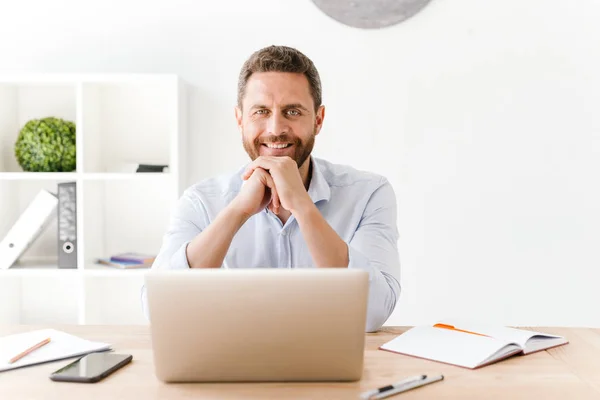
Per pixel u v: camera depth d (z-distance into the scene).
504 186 2.51
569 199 2.51
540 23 2.48
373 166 2.52
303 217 1.36
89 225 2.35
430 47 2.49
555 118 2.50
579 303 2.53
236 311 0.97
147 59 2.52
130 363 1.12
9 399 0.93
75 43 2.51
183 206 1.72
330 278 0.96
